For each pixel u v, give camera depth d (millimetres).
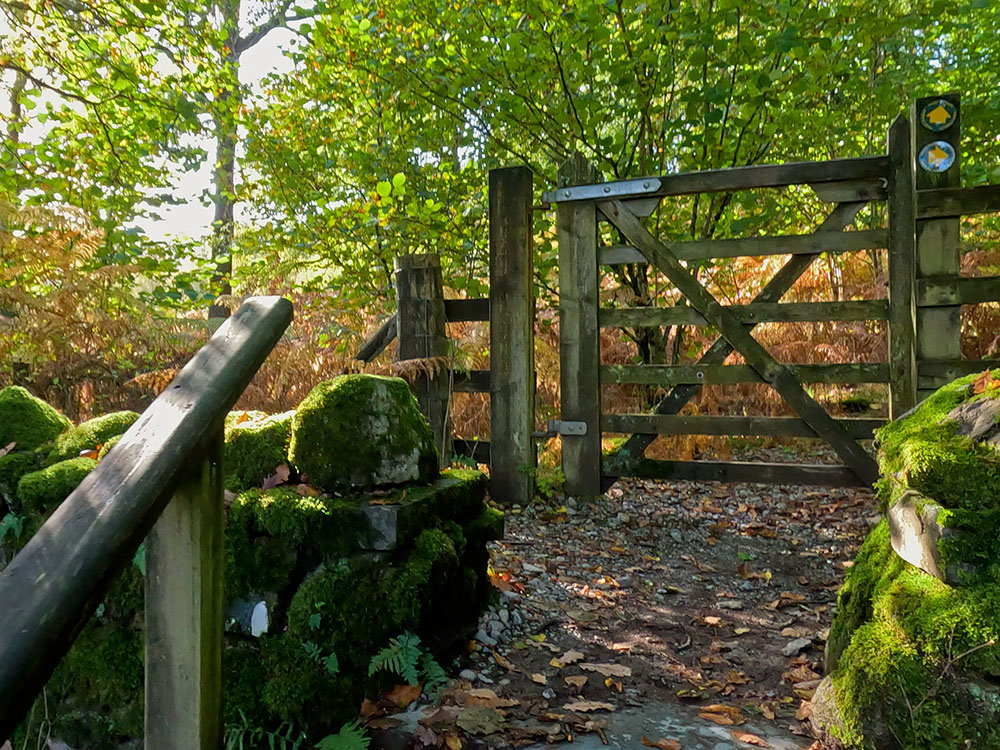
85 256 5379
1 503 2383
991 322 5914
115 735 2084
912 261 3971
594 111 4980
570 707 2242
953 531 1694
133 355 5336
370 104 5805
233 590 2115
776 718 2205
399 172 5727
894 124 4008
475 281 5465
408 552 2270
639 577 3547
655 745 2018
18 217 5336
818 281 6820
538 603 3096
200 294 5762
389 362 4812
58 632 883
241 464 2340
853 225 6566
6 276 5320
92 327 5203
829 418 4168
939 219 3908
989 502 1766
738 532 4273
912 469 1901
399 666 2111
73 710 2145
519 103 4965
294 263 6188
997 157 5254
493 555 3652
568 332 4645
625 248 4523
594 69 4801
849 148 5781
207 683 1369
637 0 4508
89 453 2371
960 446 1922
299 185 5938
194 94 5816
